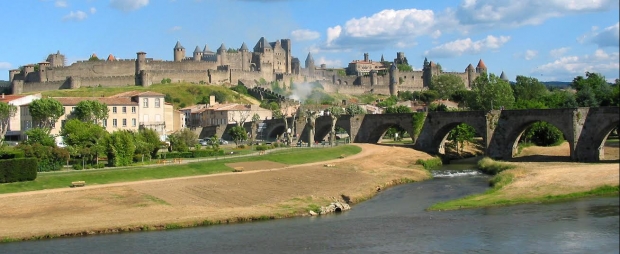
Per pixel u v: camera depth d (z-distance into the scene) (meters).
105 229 76.94
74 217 82.56
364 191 107.44
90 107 188.25
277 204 93.25
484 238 68.00
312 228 77.81
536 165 128.50
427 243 67.94
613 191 83.50
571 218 71.56
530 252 60.38
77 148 129.88
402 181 124.44
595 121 139.38
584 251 57.66
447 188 112.50
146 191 98.56
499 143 167.50
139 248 68.94
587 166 111.19
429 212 86.12
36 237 73.75
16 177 102.00
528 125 162.50
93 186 102.81
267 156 150.00
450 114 181.62
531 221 73.12
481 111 171.88
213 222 81.62
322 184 114.00
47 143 140.12
